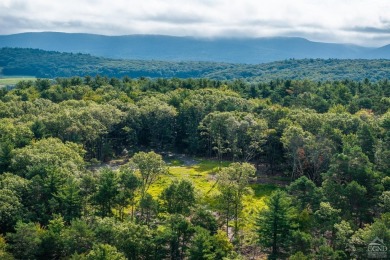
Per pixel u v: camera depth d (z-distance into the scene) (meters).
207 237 67.44
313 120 122.75
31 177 86.88
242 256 73.12
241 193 82.88
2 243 66.25
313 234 75.38
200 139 149.25
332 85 194.75
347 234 67.38
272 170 127.94
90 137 127.62
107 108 143.38
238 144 131.12
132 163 90.62
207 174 124.25
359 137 103.00
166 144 157.25
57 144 103.12
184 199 80.62
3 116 140.00
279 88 189.50
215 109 152.75
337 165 85.81
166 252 70.94
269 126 134.75
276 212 71.50
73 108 146.75
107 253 60.94
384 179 82.94
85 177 84.69
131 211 91.38
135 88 198.88
